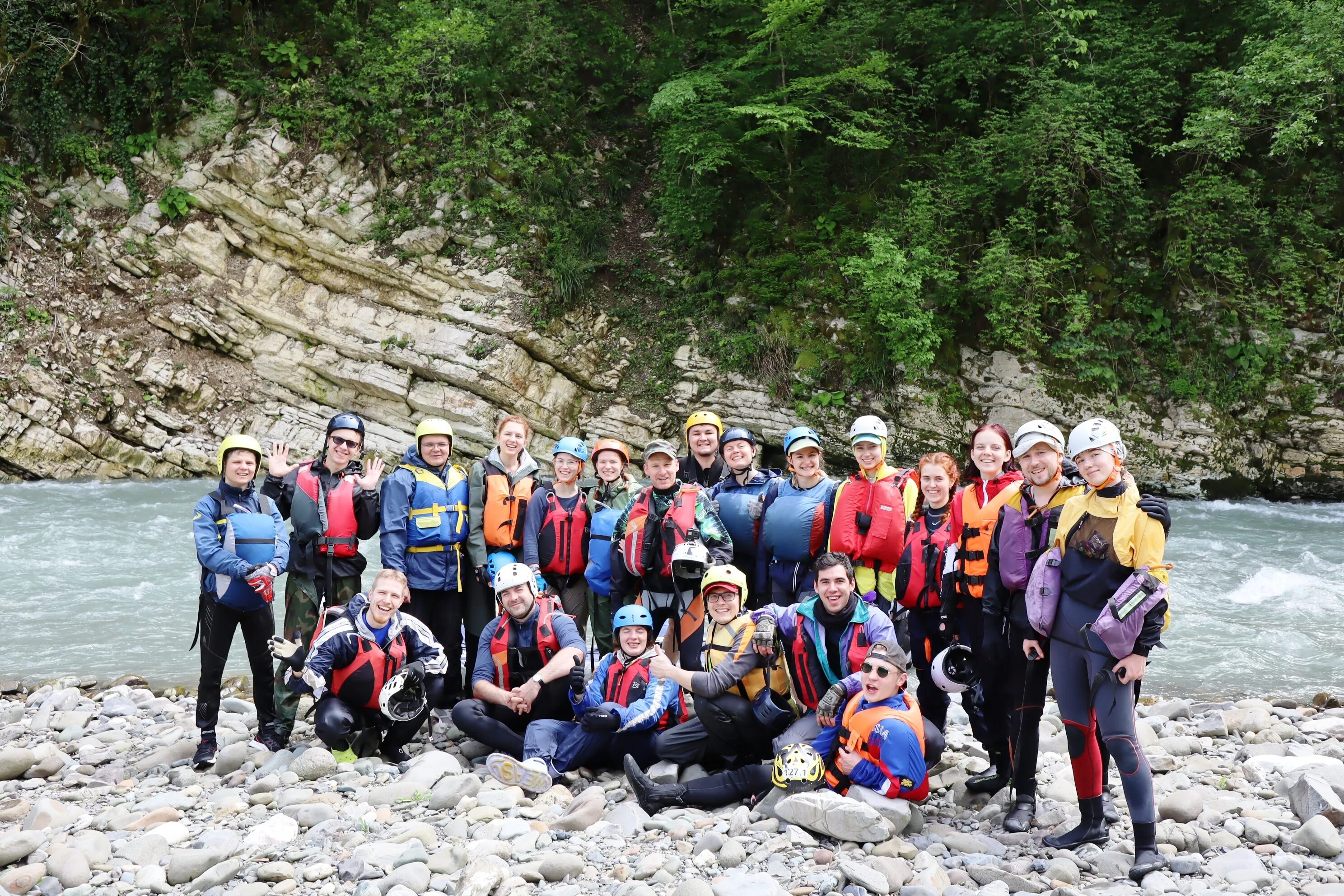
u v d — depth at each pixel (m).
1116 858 4.12
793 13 17.00
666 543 5.77
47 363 16.80
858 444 5.52
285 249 18.41
